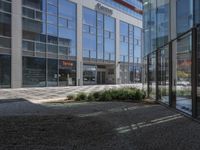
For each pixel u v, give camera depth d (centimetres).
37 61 3192
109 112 1121
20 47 2989
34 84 3164
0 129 786
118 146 607
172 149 579
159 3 1684
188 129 774
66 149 587
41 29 3238
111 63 4531
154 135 707
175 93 1212
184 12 1288
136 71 5138
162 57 1446
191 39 978
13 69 2923
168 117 987
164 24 1583
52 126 828
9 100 1712
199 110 930
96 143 635
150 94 1741
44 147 603
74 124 859
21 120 933
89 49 4056
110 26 4522
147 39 2017
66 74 3622
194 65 935
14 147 603
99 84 4391
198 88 934
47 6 3319
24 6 3031
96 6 4191
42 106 1359
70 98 1731
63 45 3569
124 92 1691
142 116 1011
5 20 2848
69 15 3678
